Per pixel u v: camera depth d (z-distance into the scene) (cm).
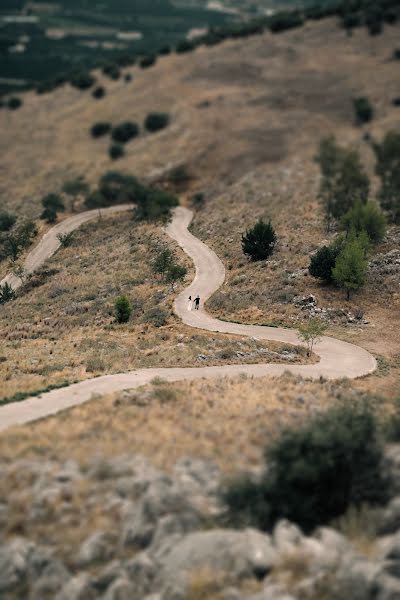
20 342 6166
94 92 19150
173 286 7656
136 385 4178
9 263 10856
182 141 15000
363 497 2086
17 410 3534
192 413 3284
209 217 11181
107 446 2675
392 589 1500
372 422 2353
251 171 13388
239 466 2428
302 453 2152
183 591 1711
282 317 6256
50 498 2192
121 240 10688
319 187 11362
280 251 8269
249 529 1858
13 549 1959
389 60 18475
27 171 15388
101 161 15038
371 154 13275
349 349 5350
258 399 3628
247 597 1639
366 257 7175
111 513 2120
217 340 5547
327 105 16512
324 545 1764
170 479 2252
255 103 16662
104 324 6700
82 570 1912
